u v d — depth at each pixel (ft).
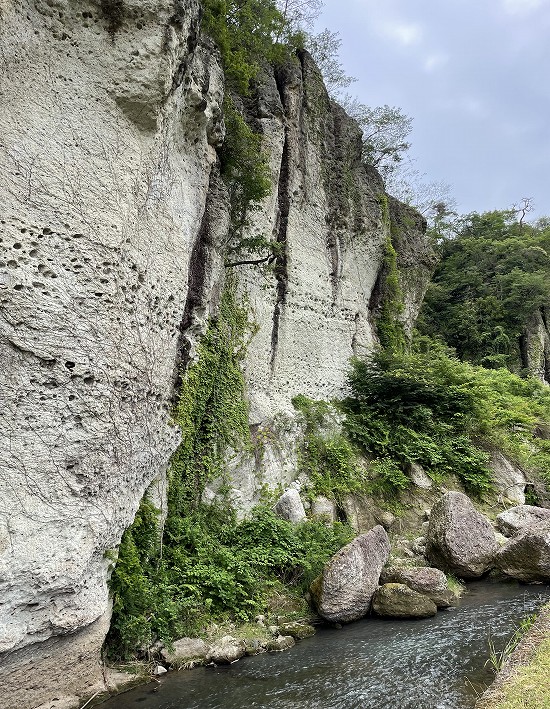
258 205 37.11
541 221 166.20
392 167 91.76
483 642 20.16
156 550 22.56
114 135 19.84
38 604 14.96
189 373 27.84
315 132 47.85
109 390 18.34
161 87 20.66
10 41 16.40
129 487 19.85
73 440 16.79
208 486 29.48
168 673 18.38
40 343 16.14
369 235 54.65
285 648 20.65
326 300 48.14
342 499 37.52
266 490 33.83
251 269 38.75
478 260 120.57
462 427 48.65
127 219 19.76
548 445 55.06
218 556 24.52
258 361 39.22
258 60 42.50
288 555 26.30
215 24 30.71
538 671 14.30
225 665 19.08
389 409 46.16
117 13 19.94
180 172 24.98
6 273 15.57
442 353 65.46
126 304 19.75
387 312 56.24
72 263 17.51
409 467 43.16
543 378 104.63
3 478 14.83
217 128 28.32
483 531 31.35
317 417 41.70
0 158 15.99
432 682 16.98
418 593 24.29
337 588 23.39
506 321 109.70
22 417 15.51
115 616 18.94
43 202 16.94
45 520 15.55
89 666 16.63
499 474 46.91
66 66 18.54
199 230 27.86
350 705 15.78
